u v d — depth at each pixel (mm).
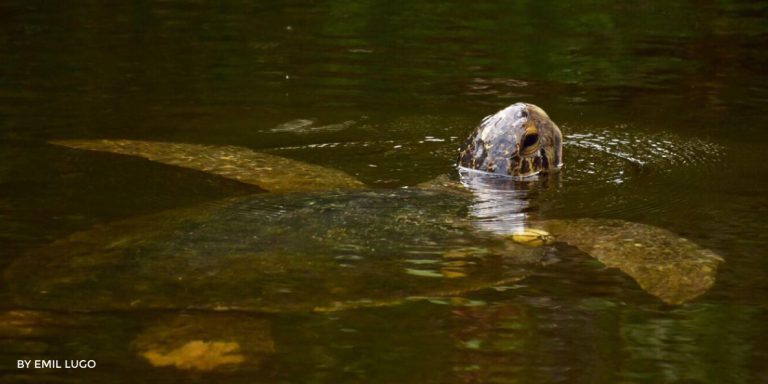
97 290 12938
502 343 12375
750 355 12141
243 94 28281
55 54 33250
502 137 20328
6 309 12703
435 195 18047
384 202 16969
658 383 11445
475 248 15156
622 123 25312
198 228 14852
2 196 17984
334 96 28266
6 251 14898
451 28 40031
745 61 33906
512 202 18156
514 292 13820
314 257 13992
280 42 36500
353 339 12398
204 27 39406
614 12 44219
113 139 22797
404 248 14758
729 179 20016
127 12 42406
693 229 16812
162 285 13023
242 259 13734
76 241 14531
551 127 20828
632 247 15422
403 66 32688
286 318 12859
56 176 19422
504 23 41281
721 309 13469
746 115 26266
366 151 22453
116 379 11328
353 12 43531
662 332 12766
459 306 13289
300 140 23375
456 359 11883
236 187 18750
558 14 43531
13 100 26484
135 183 19000
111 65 31750
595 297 13750
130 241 14352
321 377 11422
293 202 16625
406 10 44281
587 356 12039
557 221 16844
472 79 30906
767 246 15875
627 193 18984
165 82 29562
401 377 11492
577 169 20812
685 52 35562
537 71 32375
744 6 45906
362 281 13461
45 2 44281
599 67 32969
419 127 24766
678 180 19953
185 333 12180
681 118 25953
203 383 11273
